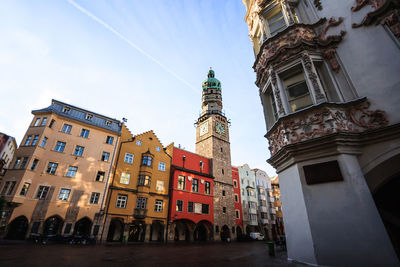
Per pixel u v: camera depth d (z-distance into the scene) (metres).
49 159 23.41
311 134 7.41
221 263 9.19
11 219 19.64
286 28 9.52
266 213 50.25
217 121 49.62
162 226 28.72
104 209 24.44
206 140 47.06
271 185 58.06
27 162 21.88
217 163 42.81
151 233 29.16
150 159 30.75
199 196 34.59
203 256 12.29
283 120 8.41
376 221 5.81
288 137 8.04
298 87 8.75
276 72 9.41
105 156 27.28
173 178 32.53
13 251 11.82
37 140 23.17
